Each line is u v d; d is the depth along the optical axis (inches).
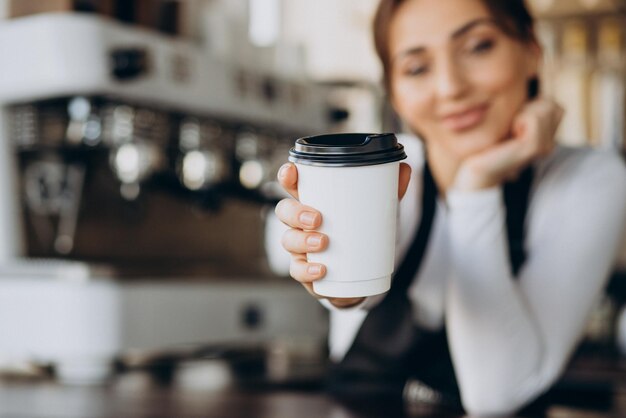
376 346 50.4
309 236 26.9
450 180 47.8
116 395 50.1
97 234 88.0
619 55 108.8
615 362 69.5
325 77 117.3
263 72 91.6
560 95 110.1
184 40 81.4
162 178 83.5
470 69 44.2
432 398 50.8
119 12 75.3
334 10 119.4
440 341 49.6
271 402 45.6
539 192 47.1
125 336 66.7
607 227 47.0
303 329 87.5
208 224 106.3
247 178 98.0
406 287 48.6
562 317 45.8
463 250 43.4
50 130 74.3
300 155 26.7
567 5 106.1
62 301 65.3
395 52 45.8
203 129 87.5
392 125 99.1
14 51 69.8
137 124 78.0
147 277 69.2
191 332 73.5
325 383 56.1
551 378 45.4
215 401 46.1
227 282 78.1
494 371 43.6
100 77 68.2
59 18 67.7
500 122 44.8
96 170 86.7
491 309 43.3
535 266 46.4
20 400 48.0
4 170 73.7
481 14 43.8
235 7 90.5
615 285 84.7
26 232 78.4
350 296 27.4
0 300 68.2
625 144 108.9
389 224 27.1
